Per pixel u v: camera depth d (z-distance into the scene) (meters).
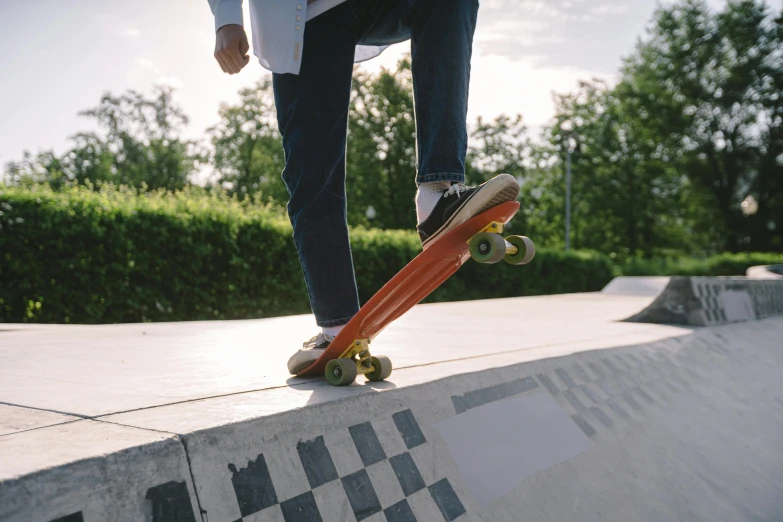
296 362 1.89
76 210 7.17
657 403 3.02
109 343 2.95
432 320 5.10
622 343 3.46
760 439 3.21
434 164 1.68
